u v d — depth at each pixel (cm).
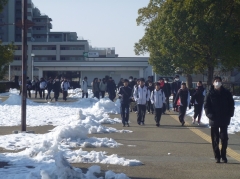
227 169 956
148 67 7169
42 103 3250
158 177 872
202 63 3328
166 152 1182
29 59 8781
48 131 1630
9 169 913
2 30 9150
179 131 1658
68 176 786
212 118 1019
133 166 981
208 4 3139
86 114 2019
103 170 929
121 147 1262
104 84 3566
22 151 1141
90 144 1255
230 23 3159
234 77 5812
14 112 2427
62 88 3656
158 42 3541
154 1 4356
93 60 7162
